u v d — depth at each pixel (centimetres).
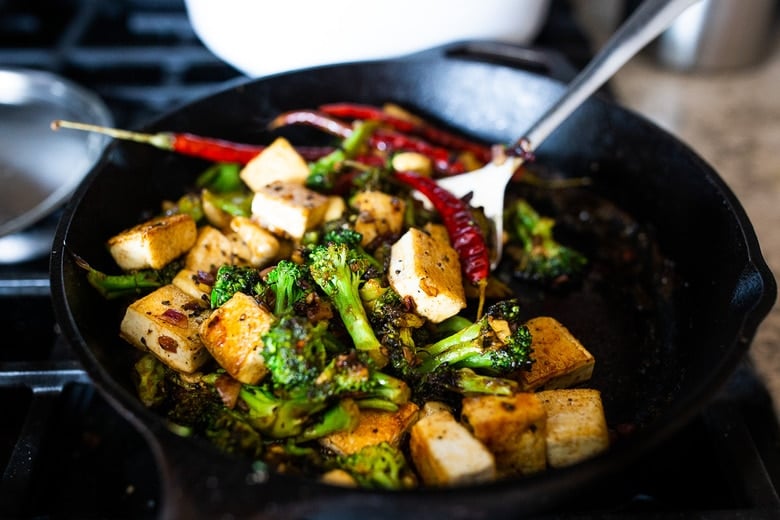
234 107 37
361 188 34
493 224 34
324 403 26
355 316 28
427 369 28
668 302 34
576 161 38
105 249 31
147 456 31
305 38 40
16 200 37
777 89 49
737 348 24
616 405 30
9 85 42
